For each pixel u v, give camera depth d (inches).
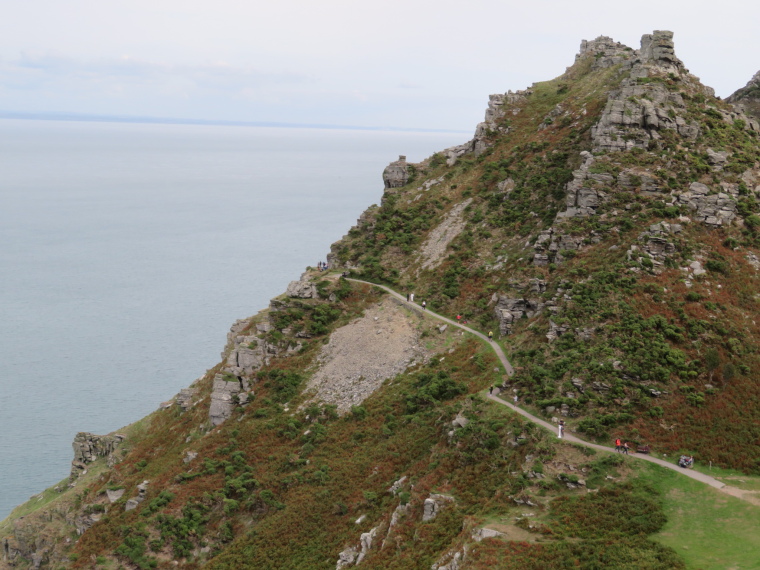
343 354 4884.4
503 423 3403.1
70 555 4094.5
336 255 6166.3
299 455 4200.3
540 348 3912.4
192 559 3806.6
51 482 5723.4
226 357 5570.9
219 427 4699.8
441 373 4276.6
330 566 3329.2
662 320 3708.2
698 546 2529.5
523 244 5191.9
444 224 5890.8
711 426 3189.0
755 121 5462.6
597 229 4559.5
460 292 5103.3
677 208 4441.4
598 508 2792.8
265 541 3671.3
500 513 2883.9
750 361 3513.8
